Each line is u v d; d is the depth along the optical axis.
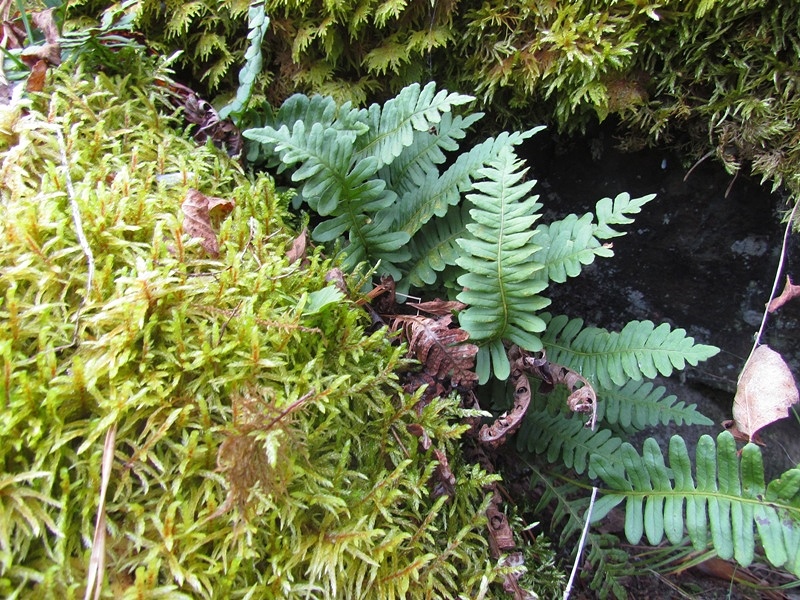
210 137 0.27
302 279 0.22
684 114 0.28
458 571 0.21
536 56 0.28
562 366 0.25
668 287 0.33
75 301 0.19
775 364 0.23
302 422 0.19
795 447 0.34
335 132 0.24
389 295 0.26
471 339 0.25
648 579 0.32
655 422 0.29
